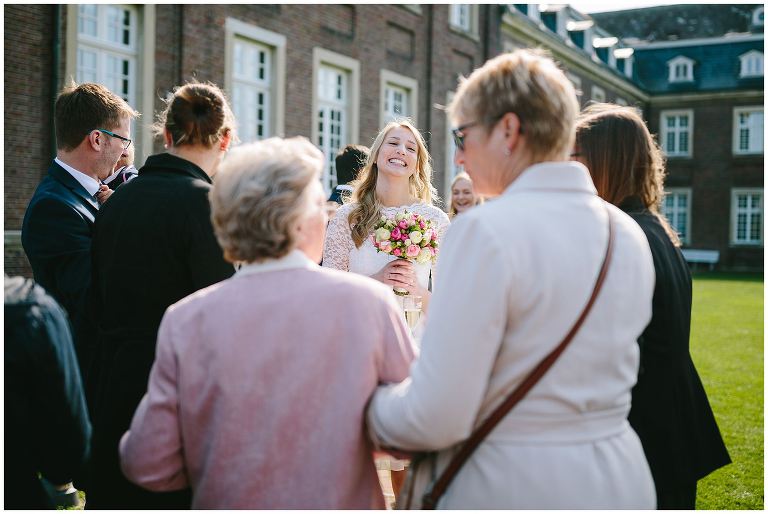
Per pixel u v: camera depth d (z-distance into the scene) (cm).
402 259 362
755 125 3506
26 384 184
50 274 301
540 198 172
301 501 171
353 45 1673
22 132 996
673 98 3656
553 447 166
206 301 181
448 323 159
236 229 181
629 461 175
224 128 257
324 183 1623
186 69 1241
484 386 160
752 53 3562
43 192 317
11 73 979
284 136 1479
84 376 291
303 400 174
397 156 379
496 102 176
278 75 1459
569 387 167
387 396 172
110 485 238
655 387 216
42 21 1016
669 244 228
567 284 165
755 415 611
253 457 172
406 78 1867
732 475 460
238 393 173
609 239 178
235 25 1343
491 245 160
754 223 3491
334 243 379
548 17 3153
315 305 178
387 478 390
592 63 3134
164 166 251
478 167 184
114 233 245
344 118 1684
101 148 337
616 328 173
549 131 175
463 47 2105
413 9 1870
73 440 193
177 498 236
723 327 1184
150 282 239
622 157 234
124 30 1162
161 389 180
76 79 1074
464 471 171
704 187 3578
